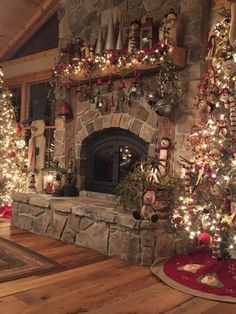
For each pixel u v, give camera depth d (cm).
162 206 330
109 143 459
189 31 376
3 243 368
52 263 313
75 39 488
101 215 350
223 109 322
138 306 236
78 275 288
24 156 562
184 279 281
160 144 389
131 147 436
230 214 294
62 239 391
